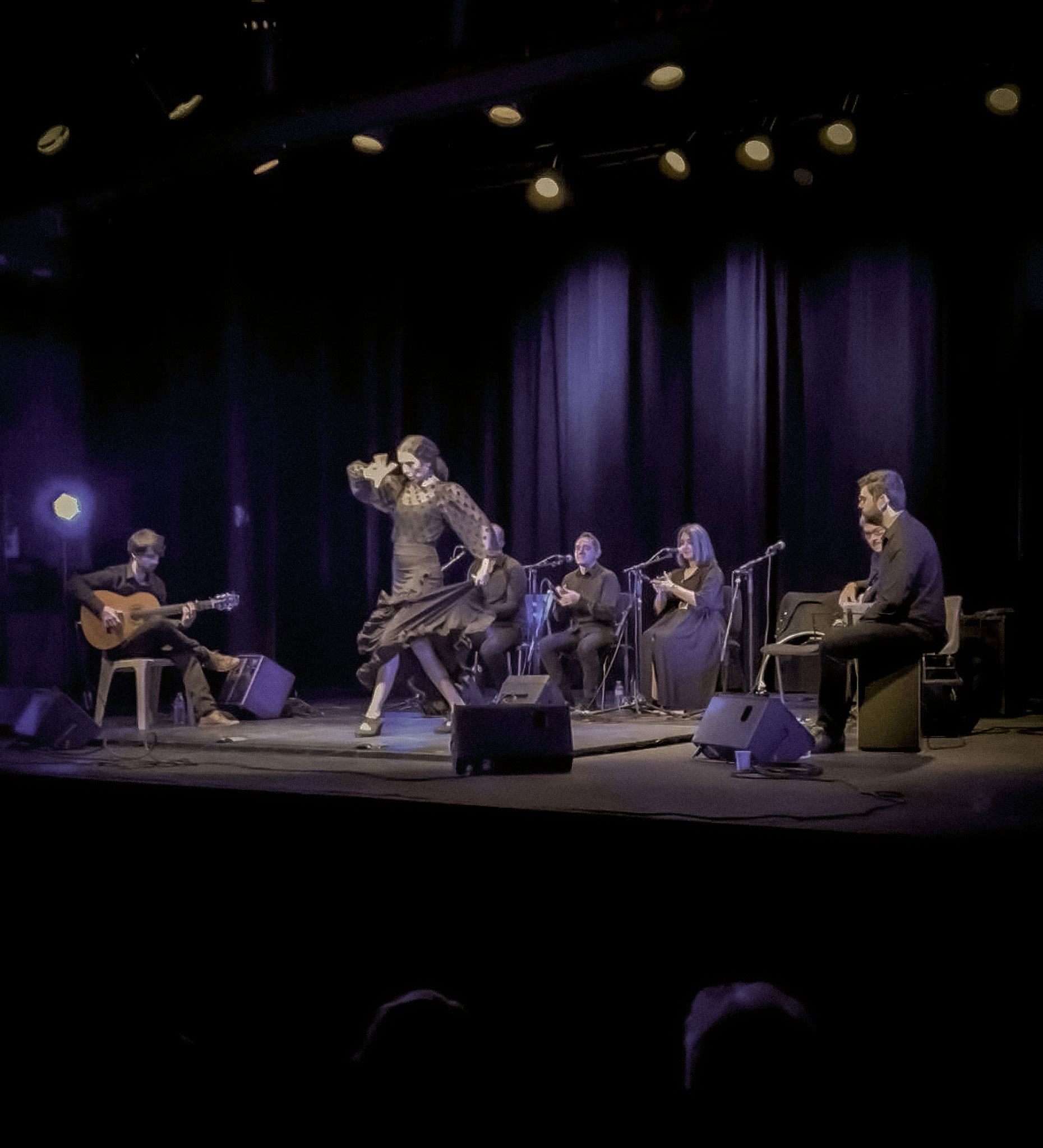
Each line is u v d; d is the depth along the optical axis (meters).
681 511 8.02
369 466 5.66
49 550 8.28
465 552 8.41
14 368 8.12
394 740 5.23
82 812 4.18
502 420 8.47
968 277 7.23
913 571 4.67
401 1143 1.43
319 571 8.68
